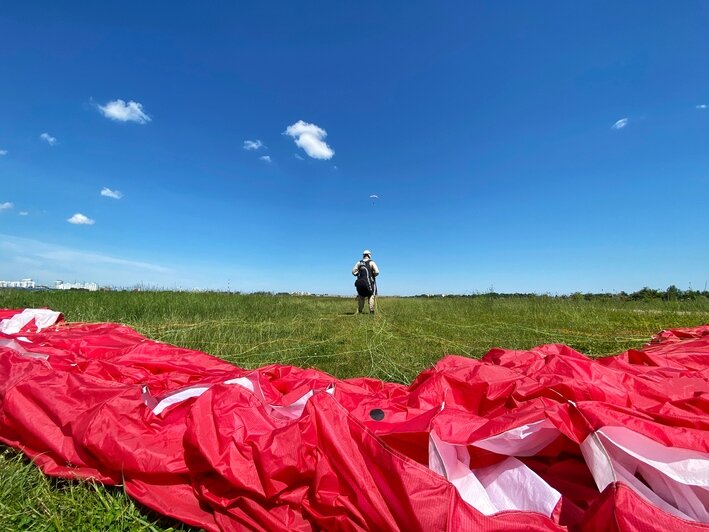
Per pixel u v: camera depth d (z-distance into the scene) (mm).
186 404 2111
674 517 1184
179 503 1688
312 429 1639
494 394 2240
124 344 3520
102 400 1950
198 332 5305
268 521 1524
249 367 4074
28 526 1562
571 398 2008
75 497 1723
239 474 1602
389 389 2809
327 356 4484
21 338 3439
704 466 1452
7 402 2080
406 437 1672
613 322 6492
